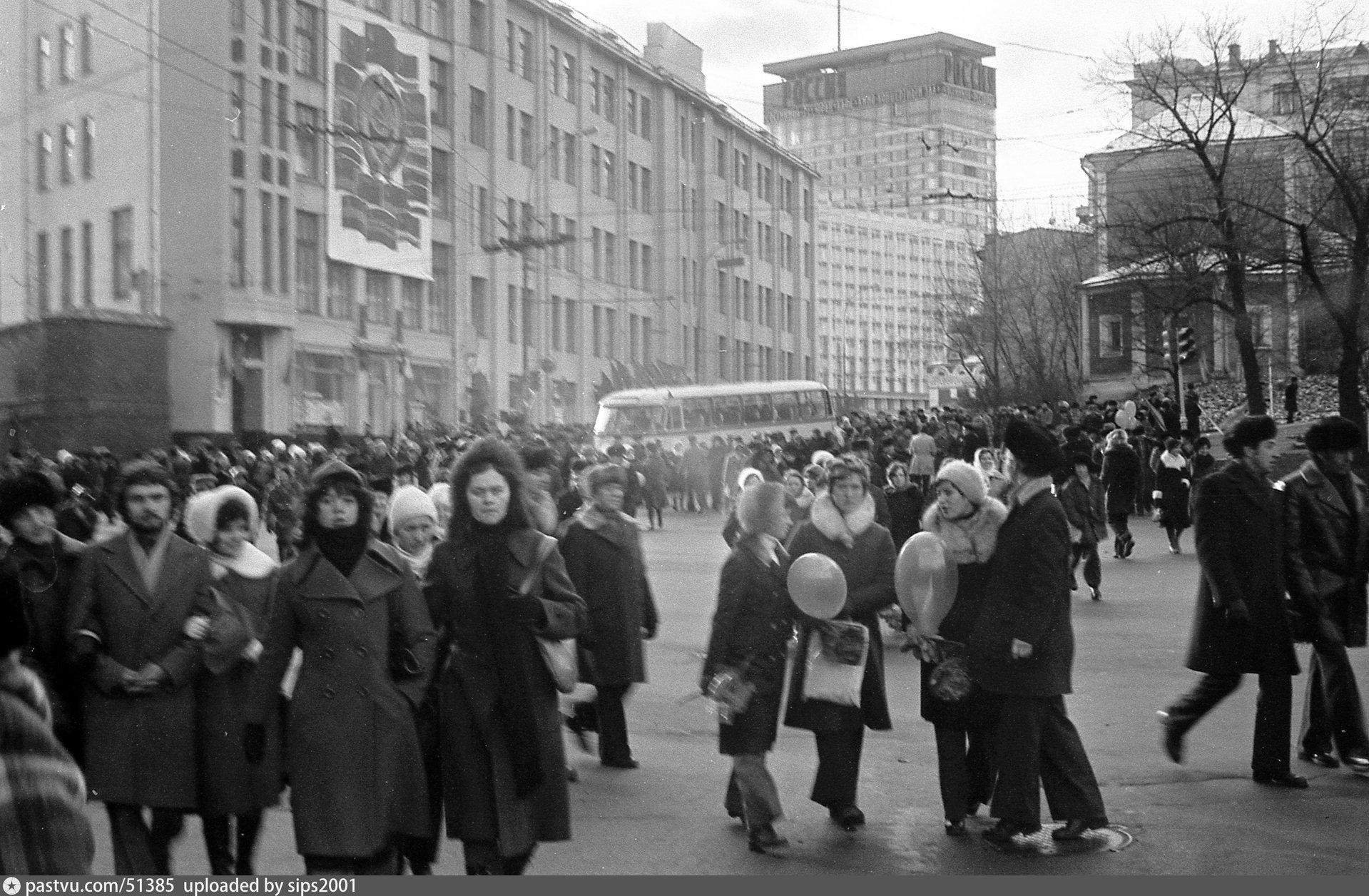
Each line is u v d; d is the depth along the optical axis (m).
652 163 70.62
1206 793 8.36
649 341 69.69
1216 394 53.97
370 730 5.75
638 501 34.62
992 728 7.70
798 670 7.64
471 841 5.93
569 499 16.12
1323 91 33.44
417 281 52.72
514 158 58.50
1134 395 53.31
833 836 7.55
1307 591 8.61
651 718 11.02
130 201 43.47
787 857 7.13
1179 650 14.01
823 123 197.38
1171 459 24.48
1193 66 37.06
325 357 47.56
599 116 65.56
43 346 35.25
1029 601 7.11
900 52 192.00
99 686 6.20
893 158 192.25
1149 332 45.50
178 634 6.25
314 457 30.95
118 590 6.25
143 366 36.59
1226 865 6.94
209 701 6.37
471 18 55.81
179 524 12.95
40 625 6.22
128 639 6.23
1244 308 35.03
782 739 10.16
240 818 6.65
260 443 40.12
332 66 47.22
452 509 6.05
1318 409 48.72
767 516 7.33
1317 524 8.82
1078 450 18.20
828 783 7.61
